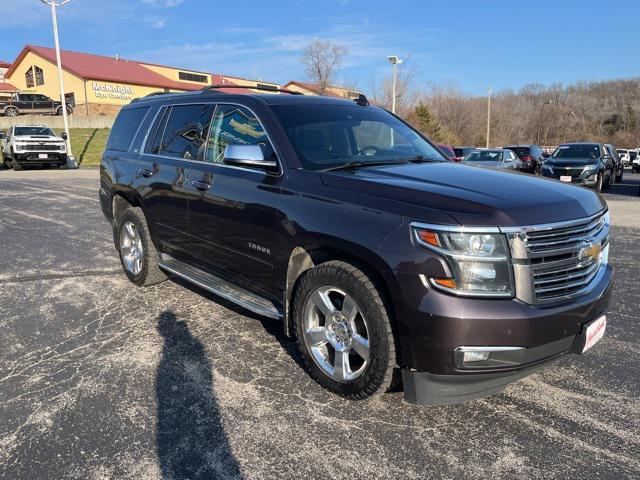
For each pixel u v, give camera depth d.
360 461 2.77
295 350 4.09
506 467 2.72
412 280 2.83
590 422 3.12
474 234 2.76
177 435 2.98
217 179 4.23
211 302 5.20
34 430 3.02
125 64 51.78
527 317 2.77
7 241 7.91
